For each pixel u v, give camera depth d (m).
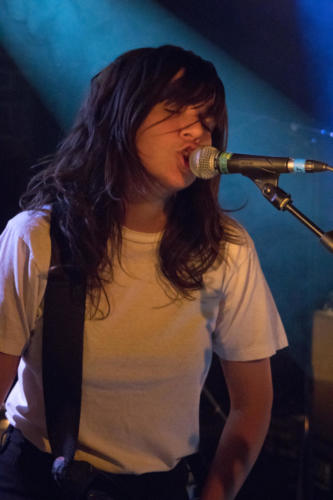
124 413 1.27
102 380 1.24
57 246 1.22
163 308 1.27
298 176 2.77
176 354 1.28
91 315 1.23
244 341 1.36
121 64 1.24
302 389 3.17
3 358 1.22
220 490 1.32
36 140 3.97
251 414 1.39
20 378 1.33
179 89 1.16
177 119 1.18
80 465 1.21
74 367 1.22
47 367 1.22
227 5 4.06
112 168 1.23
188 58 1.21
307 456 2.19
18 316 1.21
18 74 3.90
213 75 1.23
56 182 1.28
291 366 3.32
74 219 1.23
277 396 3.10
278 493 2.54
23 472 1.28
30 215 1.26
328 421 2.14
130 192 1.25
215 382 3.18
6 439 1.33
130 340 1.25
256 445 1.37
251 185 3.45
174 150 1.19
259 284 1.36
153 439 1.29
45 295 1.21
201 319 1.31
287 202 1.12
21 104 3.93
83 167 1.28
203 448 2.55
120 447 1.28
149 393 1.27
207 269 1.29
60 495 1.25
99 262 1.23
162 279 1.27
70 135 1.35
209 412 2.65
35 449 1.28
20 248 1.21
